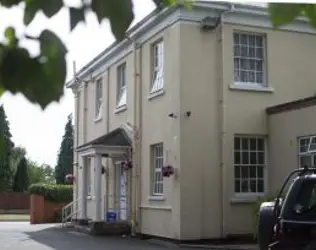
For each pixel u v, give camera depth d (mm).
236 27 17641
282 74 18203
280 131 17188
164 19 17812
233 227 16844
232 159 17188
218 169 17016
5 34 1466
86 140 26234
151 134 18766
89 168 25062
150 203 18500
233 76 17531
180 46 16891
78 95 27750
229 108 17359
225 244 16141
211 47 17312
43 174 70062
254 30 17891
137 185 19469
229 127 17281
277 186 17219
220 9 17109
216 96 17266
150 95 18844
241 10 17375
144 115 19422
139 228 19219
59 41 1466
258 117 17734
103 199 23031
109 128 23109
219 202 16844
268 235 7355
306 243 6863
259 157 17812
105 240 18188
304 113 16188
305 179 7117
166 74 17797
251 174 17594
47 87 1465
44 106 1472
